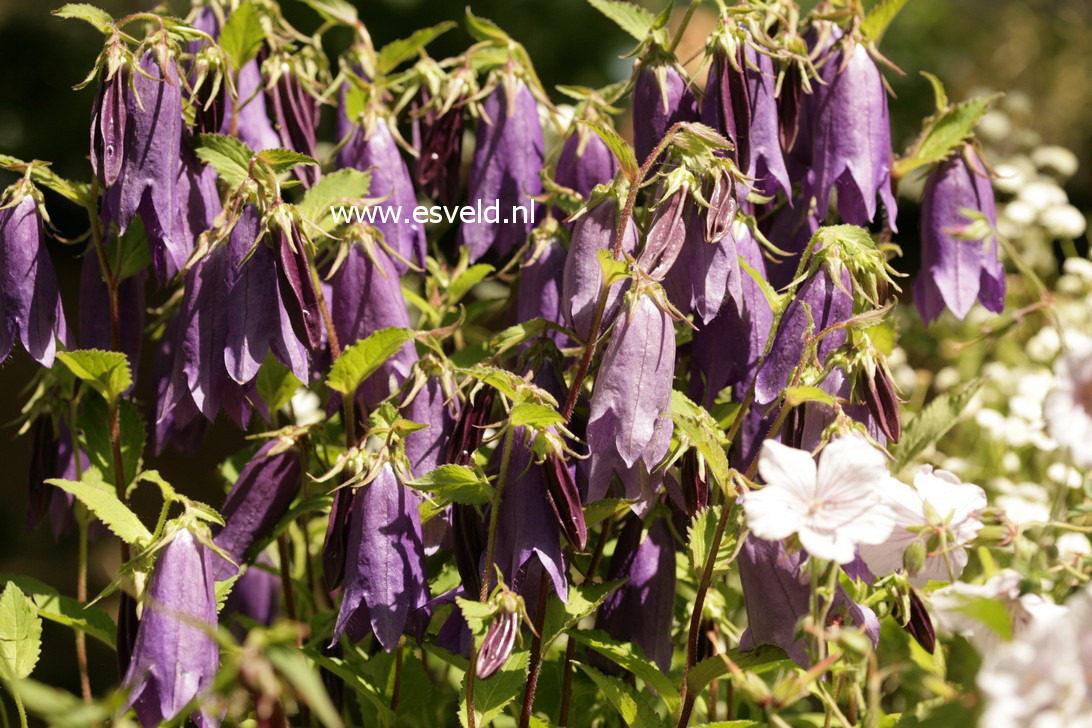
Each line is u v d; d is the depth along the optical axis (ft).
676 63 3.69
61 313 3.70
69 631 5.96
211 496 6.41
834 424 3.47
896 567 3.52
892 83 11.48
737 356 3.64
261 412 3.70
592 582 3.70
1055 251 7.16
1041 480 4.42
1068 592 3.64
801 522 3.41
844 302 3.54
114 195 3.63
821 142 3.72
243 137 3.86
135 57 3.61
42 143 12.55
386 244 3.75
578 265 3.58
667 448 3.51
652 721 3.59
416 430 3.59
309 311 3.60
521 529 3.51
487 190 3.86
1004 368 4.56
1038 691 3.29
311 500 3.70
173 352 3.88
